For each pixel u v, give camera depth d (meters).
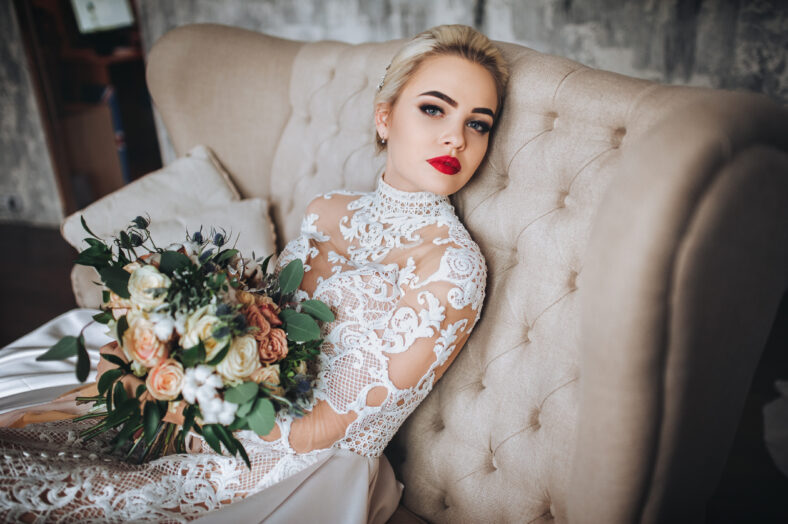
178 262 0.99
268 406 0.93
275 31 3.49
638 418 0.86
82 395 1.36
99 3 4.48
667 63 2.50
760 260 0.89
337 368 1.09
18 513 0.93
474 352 1.26
